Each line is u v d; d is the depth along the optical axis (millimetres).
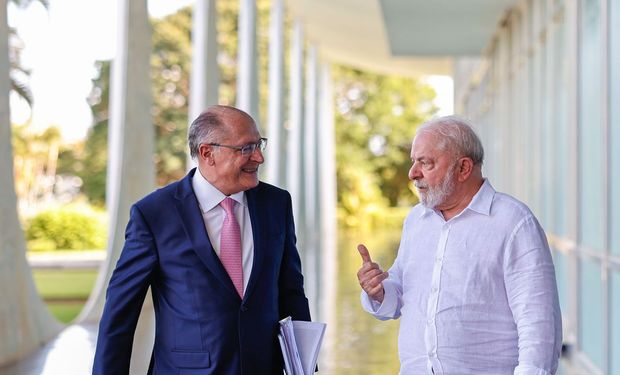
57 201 26562
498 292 2773
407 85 42031
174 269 2789
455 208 2869
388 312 3057
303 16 21234
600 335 6496
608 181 6188
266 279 2861
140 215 2824
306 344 2926
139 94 10094
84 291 15359
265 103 32062
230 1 31438
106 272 9500
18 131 25734
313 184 27203
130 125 9953
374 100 41781
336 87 41719
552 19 8883
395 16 13305
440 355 2799
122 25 10008
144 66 10148
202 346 2756
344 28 20750
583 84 7227
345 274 14617
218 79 11500
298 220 22047
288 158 25391
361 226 35469
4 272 7117
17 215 7418
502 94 14312
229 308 2781
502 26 14031
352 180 36719
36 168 26219
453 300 2789
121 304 2791
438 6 12438
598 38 6535
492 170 16781
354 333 8570
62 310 13016
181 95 29453
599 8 6461
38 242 19266
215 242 2840
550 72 9102
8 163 7270
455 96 25938
